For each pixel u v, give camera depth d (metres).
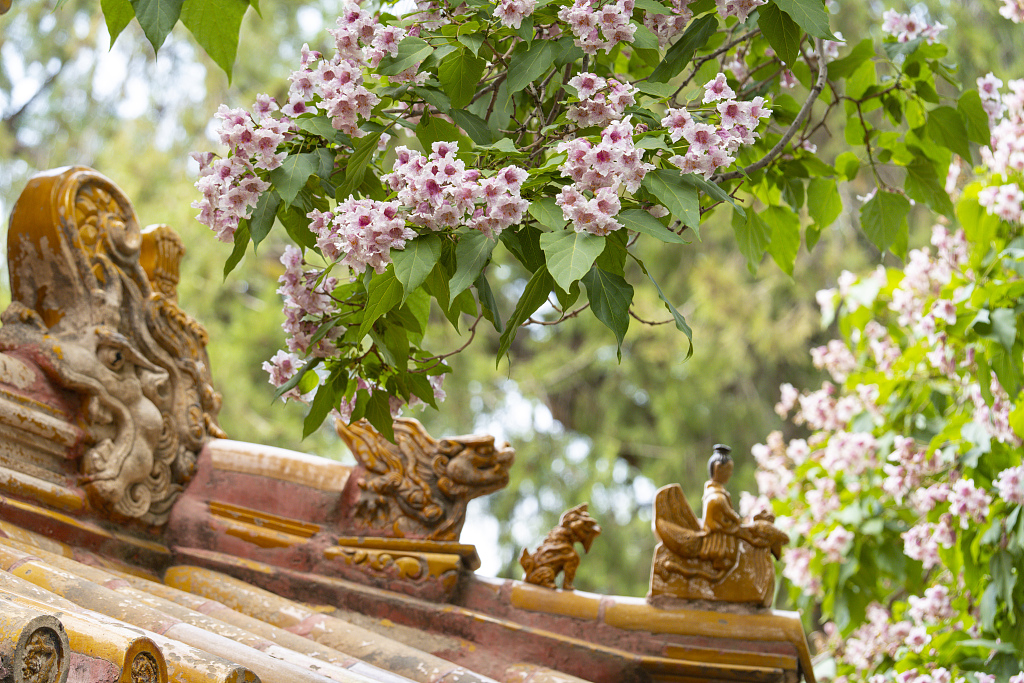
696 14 2.41
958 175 4.03
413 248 1.98
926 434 4.21
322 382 2.77
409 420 3.10
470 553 2.97
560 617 2.88
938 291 4.04
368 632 2.64
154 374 3.02
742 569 2.87
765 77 3.36
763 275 9.62
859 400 4.44
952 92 8.00
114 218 3.04
